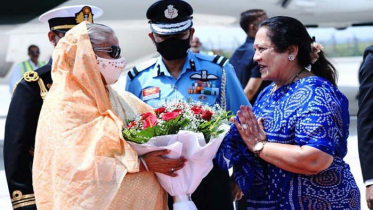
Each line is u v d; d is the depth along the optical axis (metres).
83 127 2.88
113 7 13.13
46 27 13.74
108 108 3.00
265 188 3.09
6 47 13.84
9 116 3.27
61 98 2.92
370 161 3.62
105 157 2.86
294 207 2.98
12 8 12.97
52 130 2.88
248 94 5.82
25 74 3.31
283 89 3.08
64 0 12.84
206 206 3.34
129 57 13.75
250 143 3.02
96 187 2.82
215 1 13.62
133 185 2.94
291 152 2.89
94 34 3.02
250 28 6.07
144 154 2.98
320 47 3.10
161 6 3.62
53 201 2.90
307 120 2.89
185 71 3.79
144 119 3.00
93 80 2.95
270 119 3.06
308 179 2.97
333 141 2.88
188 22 3.64
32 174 3.16
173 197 3.13
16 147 3.22
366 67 3.66
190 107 3.14
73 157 2.83
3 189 7.05
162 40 3.64
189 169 3.04
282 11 13.88
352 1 13.77
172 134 2.96
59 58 2.99
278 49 3.03
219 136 3.01
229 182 3.40
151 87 3.81
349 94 13.66
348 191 3.00
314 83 2.97
